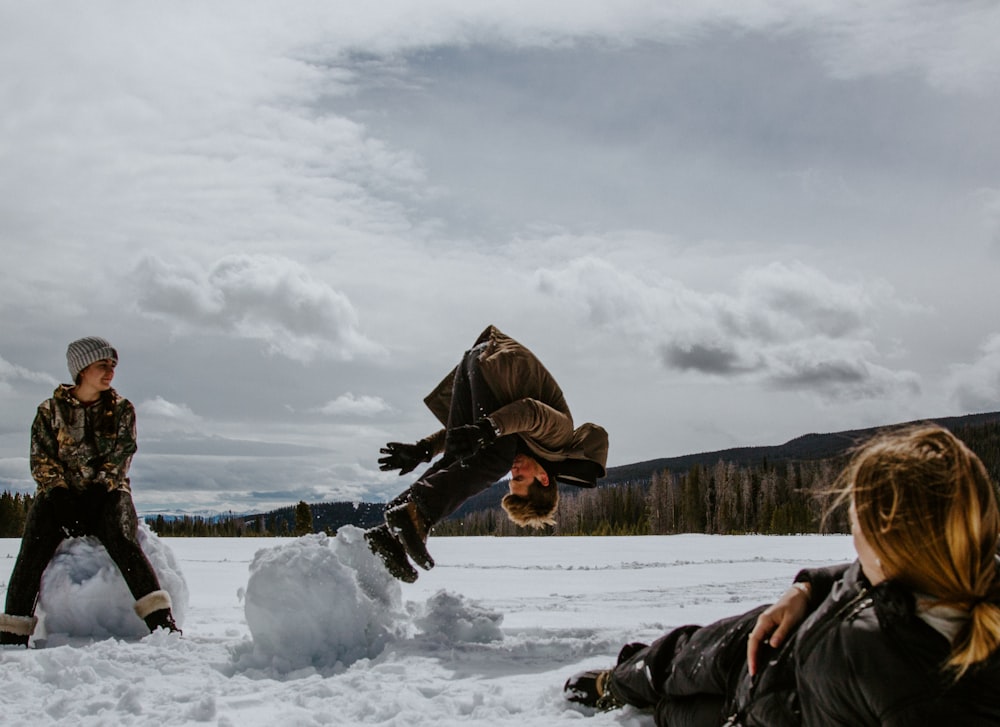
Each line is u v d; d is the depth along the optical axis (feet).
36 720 10.72
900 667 6.45
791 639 7.66
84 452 17.08
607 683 10.66
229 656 14.61
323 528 16.10
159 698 11.74
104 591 16.81
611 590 29.30
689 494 282.15
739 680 8.33
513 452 15.83
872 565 6.86
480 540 82.12
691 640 9.21
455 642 15.15
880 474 6.64
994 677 6.36
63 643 16.28
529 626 17.84
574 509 290.56
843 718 6.79
